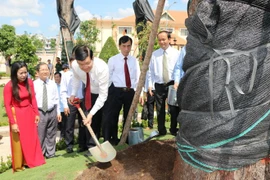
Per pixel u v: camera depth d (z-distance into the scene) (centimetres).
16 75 472
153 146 409
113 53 2109
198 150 271
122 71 521
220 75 252
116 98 518
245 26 245
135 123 731
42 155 503
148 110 700
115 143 542
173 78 559
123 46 515
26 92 483
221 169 260
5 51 2777
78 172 404
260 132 252
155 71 573
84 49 398
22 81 480
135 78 533
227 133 253
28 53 1514
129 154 402
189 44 278
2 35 2669
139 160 386
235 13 243
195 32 271
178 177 302
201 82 263
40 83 533
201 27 258
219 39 251
